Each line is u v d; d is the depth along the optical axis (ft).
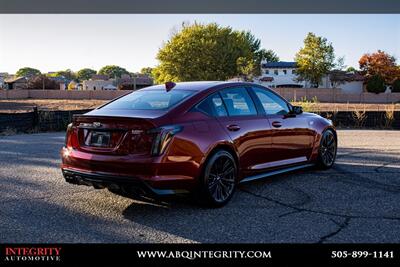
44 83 285.43
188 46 211.61
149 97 17.21
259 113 18.95
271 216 15.08
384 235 13.23
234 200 17.21
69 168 16.05
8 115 43.83
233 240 12.84
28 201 17.01
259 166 18.52
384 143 35.24
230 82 18.72
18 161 26.20
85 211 15.67
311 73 220.84
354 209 15.92
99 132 15.43
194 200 16.65
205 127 15.99
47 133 45.01
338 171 22.97
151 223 14.34
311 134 21.74
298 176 21.67
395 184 19.92
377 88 194.90
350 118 53.26
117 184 14.71
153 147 14.44
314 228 13.84
